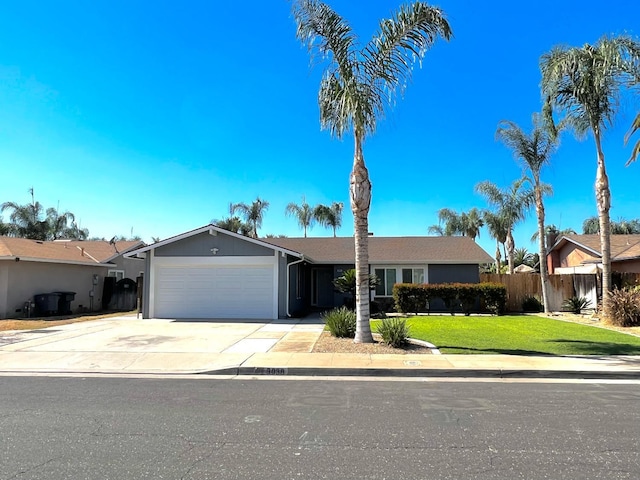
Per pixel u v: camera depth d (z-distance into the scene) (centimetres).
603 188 1736
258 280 1906
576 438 505
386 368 888
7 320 1841
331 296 2438
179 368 930
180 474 407
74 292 2280
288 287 1920
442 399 688
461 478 399
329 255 2425
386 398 694
